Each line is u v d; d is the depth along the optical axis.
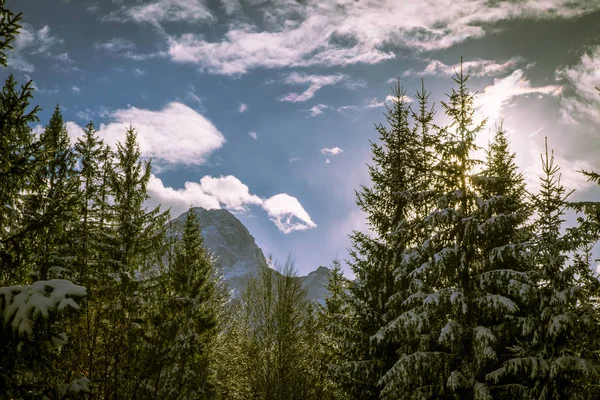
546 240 14.93
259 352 21.88
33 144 8.88
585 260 14.55
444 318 15.91
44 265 12.80
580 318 13.99
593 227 14.06
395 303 17.62
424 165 18.02
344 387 18.05
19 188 8.94
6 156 8.65
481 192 16.61
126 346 9.34
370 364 17.73
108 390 8.84
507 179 16.47
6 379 7.56
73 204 9.24
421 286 16.23
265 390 20.73
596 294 14.38
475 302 14.73
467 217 15.62
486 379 14.05
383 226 19.50
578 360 13.40
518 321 14.61
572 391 13.81
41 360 7.88
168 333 10.06
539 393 13.97
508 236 16.00
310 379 22.16
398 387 15.68
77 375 9.18
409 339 16.11
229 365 24.70
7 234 8.91
